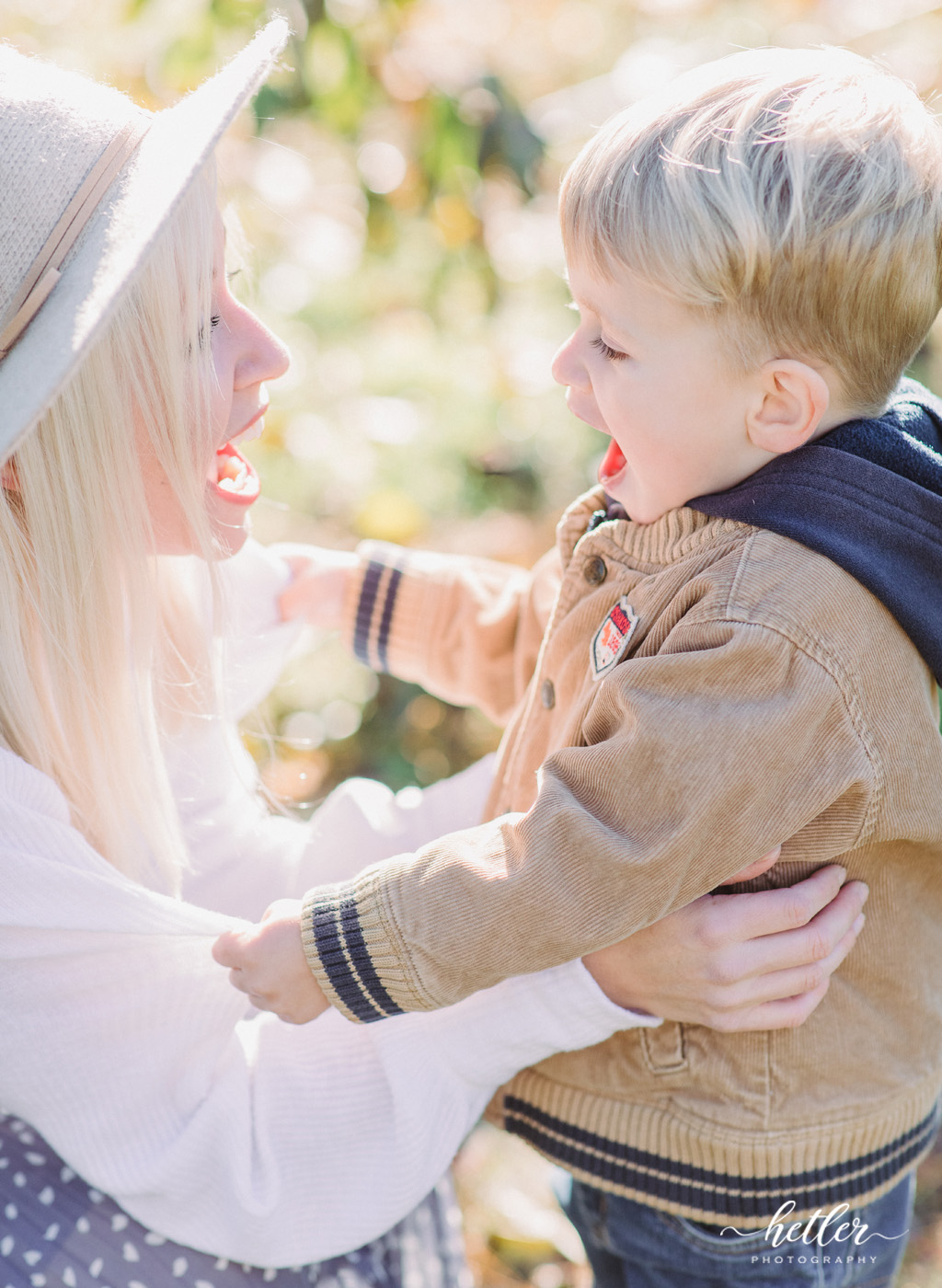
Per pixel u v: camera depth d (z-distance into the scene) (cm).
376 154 347
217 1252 125
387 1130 129
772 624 112
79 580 124
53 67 122
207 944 126
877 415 123
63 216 111
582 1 459
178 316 119
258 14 293
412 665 175
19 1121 131
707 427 119
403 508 296
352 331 333
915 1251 224
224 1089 127
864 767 114
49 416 117
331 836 153
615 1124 133
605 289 118
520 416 317
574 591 135
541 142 333
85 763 131
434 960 116
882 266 111
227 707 160
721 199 110
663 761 113
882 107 115
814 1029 130
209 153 111
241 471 142
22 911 116
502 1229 230
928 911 134
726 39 366
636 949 124
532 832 116
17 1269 122
